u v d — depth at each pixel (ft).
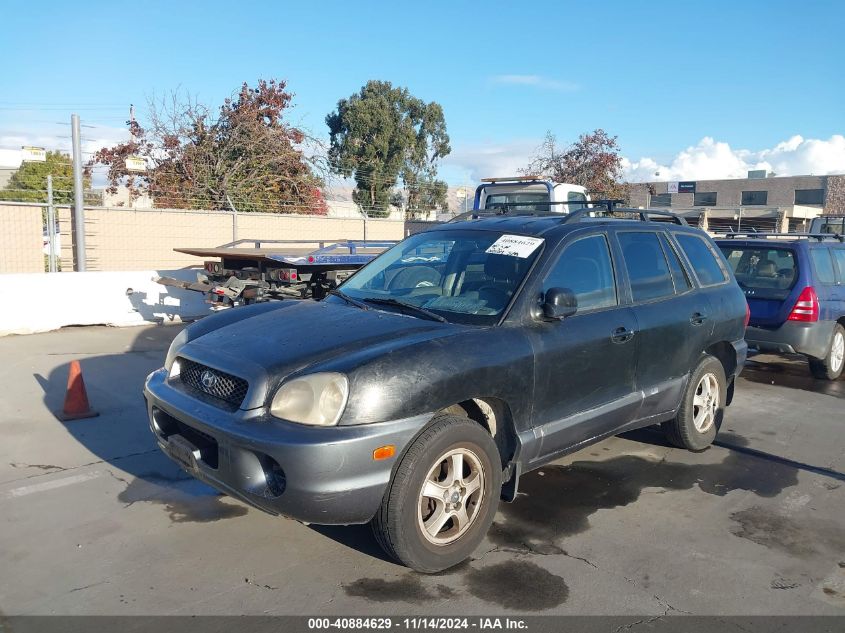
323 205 84.12
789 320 26.32
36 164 68.85
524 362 12.91
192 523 13.79
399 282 15.44
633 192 142.10
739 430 20.84
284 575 11.91
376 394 10.97
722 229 109.29
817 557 13.05
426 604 11.15
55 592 11.29
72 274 36.01
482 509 12.44
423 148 117.70
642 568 12.46
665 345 16.40
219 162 77.05
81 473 16.24
